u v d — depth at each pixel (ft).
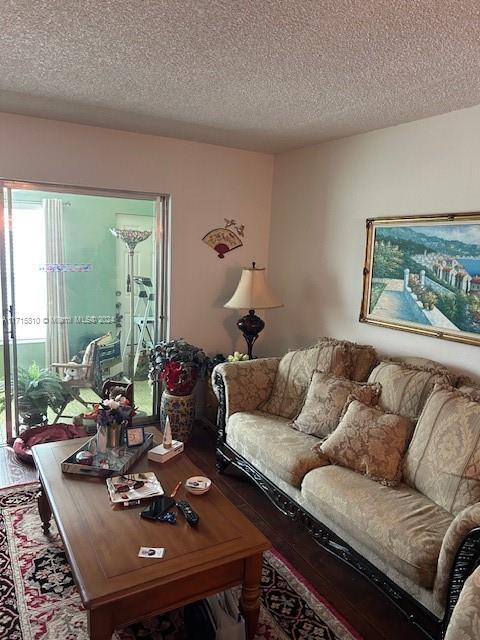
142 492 6.59
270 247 14.57
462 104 8.68
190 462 7.75
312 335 13.01
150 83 8.28
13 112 10.46
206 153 13.14
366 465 7.57
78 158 11.46
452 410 7.19
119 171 12.00
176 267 13.24
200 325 13.84
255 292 12.37
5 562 7.32
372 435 7.77
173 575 5.03
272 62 7.14
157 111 10.02
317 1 5.31
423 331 9.77
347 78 7.66
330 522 7.32
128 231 12.73
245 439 9.49
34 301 11.82
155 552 5.36
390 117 9.71
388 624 6.47
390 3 5.28
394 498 6.88
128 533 5.70
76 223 12.05
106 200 12.32
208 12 5.67
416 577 5.75
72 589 6.79
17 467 10.50
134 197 12.62
